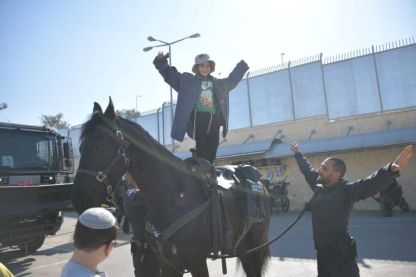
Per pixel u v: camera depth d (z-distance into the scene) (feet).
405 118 59.62
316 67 66.95
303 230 42.04
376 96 61.87
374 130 61.52
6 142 30.94
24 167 31.60
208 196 13.14
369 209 58.95
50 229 30.86
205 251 12.64
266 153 65.26
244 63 15.96
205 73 14.78
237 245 14.35
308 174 15.64
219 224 12.90
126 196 16.62
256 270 16.37
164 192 12.51
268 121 70.90
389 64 61.31
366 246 30.66
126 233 40.42
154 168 12.46
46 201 28.76
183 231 12.26
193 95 14.11
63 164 35.09
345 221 13.12
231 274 24.39
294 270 24.49
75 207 10.78
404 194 56.59
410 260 25.40
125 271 27.20
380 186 12.39
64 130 74.54
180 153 78.13
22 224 28.55
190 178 13.15
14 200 26.78
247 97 73.51
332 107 65.21
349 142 58.39
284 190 62.54
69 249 38.24
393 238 33.45
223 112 14.82
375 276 21.99
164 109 84.94
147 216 14.12
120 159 11.51
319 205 13.51
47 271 28.66
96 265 7.67
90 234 7.49
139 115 89.40
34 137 33.04
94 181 10.90
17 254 35.14
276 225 46.88
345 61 64.75
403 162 12.02
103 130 11.41
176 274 12.94
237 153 68.13
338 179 13.60
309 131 66.74
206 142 14.52
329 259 13.08
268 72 71.51
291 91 69.00
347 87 64.28
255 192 14.78
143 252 16.55
